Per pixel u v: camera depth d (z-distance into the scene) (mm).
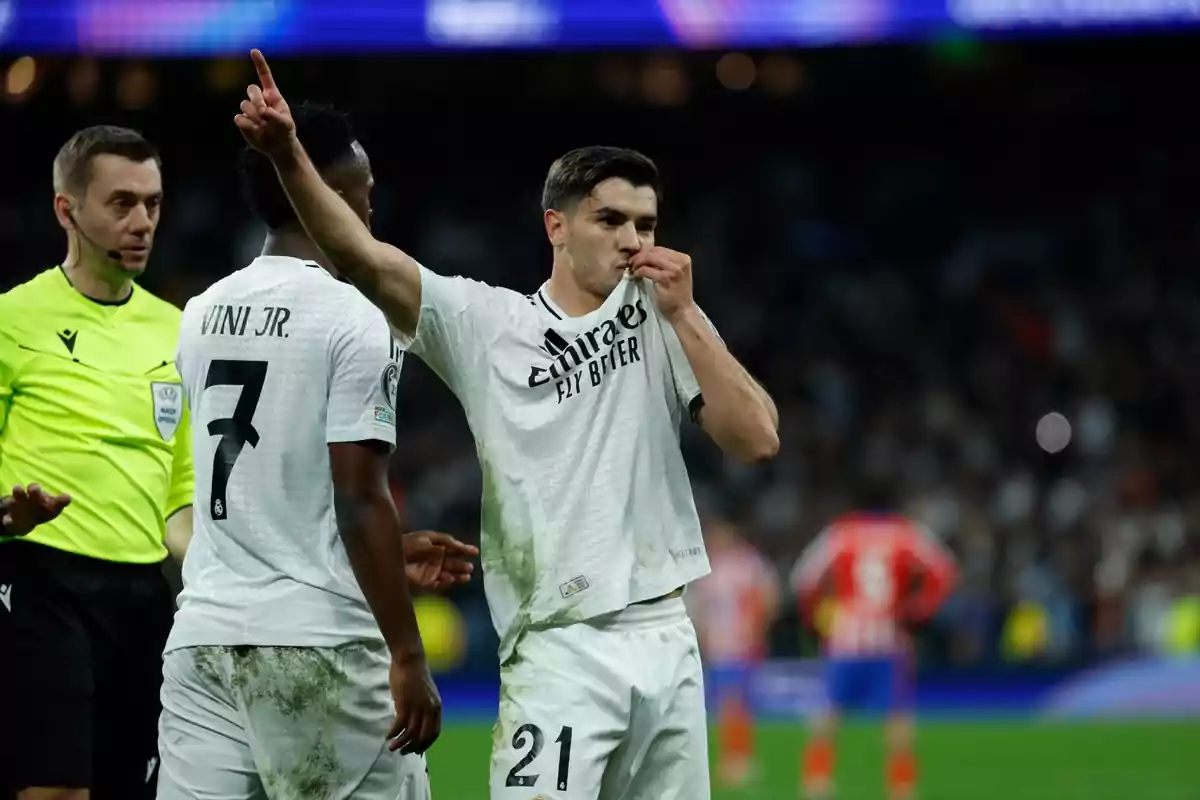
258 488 15438
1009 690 68625
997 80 101562
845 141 109188
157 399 18703
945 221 106625
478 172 105000
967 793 42000
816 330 98500
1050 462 89125
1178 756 50250
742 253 104375
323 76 92938
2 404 18172
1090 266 102938
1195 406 91750
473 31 61625
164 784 15586
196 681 15438
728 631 46906
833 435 89188
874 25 62344
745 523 79875
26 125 92125
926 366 95438
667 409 16078
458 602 72438
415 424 87750
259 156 15883
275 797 15312
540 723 15336
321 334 15430
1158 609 73000
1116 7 62625
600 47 63031
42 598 17719
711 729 56906
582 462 15656
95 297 18750
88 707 17750
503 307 15875
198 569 15664
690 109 105500
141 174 18500
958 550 77375
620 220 15922
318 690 15273
